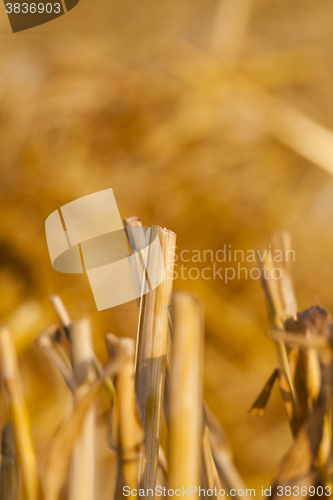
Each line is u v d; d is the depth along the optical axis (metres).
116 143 0.87
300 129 0.89
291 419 0.34
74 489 0.32
